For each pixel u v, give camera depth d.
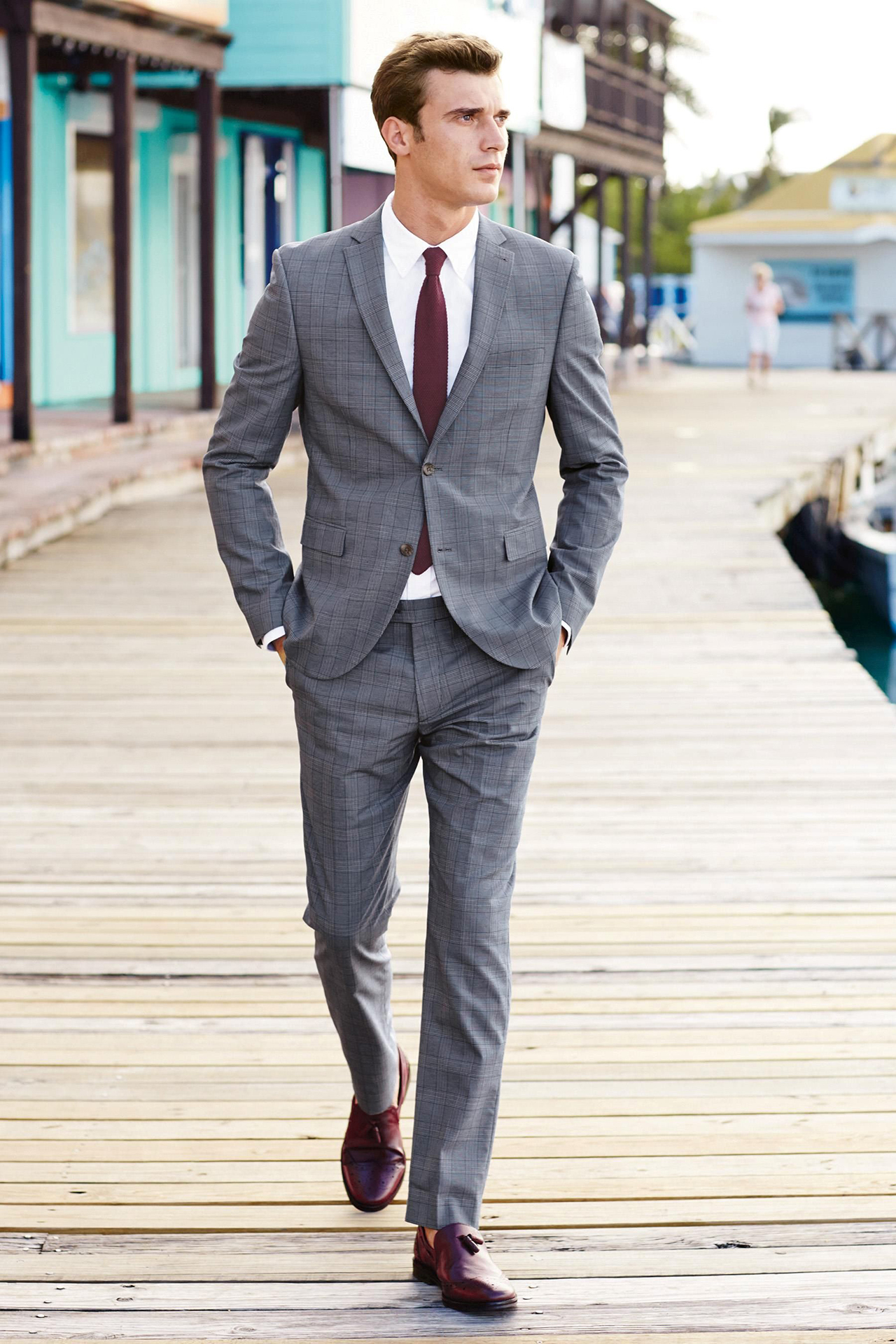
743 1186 4.69
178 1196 4.63
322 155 31.80
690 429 26.14
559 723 9.95
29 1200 4.60
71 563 14.70
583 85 35.47
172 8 20.42
